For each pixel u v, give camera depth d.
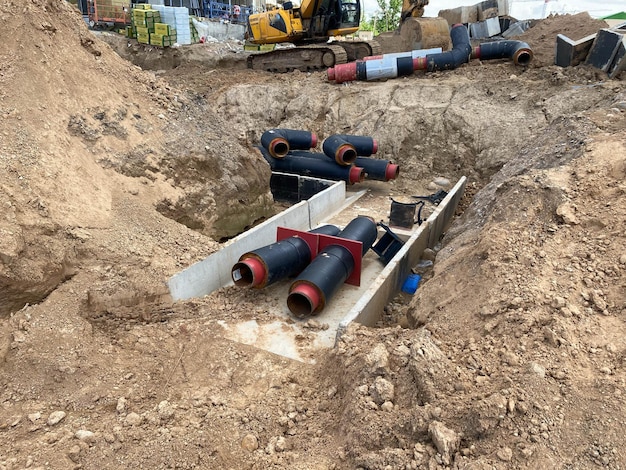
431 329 4.46
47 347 4.43
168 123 7.73
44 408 3.97
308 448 3.61
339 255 6.32
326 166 10.88
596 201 5.30
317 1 16.45
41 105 6.11
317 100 13.84
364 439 3.34
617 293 4.12
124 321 5.25
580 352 3.62
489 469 2.81
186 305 5.73
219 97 15.15
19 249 4.60
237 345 5.18
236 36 31.38
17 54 6.20
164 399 4.25
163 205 6.79
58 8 7.28
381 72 14.05
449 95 12.43
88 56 7.38
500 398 3.16
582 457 2.82
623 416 2.98
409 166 11.71
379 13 38.78
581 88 10.84
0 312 4.59
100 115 6.85
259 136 14.16
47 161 5.64
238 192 8.23
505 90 11.92
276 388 4.48
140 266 5.61
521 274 4.54
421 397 3.52
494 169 10.71
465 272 5.18
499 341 3.93
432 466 2.96
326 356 4.93
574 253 4.73
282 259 6.14
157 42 21.05
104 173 6.39
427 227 8.07
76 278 5.18
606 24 15.03
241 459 3.49
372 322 5.85
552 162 6.98
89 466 3.33
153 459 3.39
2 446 3.51
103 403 4.09
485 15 20.08
